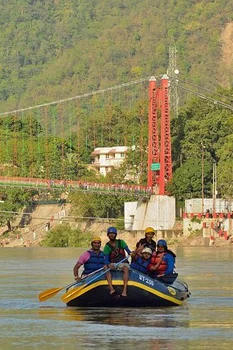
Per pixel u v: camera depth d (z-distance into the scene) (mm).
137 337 56625
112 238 68750
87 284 68375
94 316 64750
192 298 79125
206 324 61500
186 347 53438
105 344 54500
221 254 189500
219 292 85938
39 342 55438
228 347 53438
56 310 68625
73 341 55531
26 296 81938
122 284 67812
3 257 188875
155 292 68375
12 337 57125
